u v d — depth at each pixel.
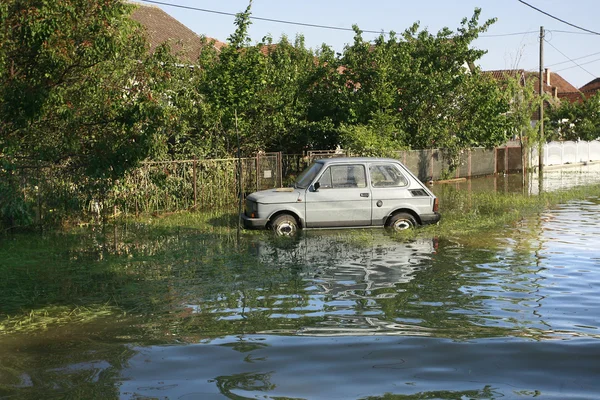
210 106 20.42
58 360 5.55
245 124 21.73
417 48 28.88
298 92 26.28
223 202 18.64
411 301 7.63
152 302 7.75
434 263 10.03
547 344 5.84
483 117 28.73
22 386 4.90
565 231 13.41
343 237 12.70
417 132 27.94
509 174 33.28
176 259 10.63
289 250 11.34
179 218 16.03
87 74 12.44
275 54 26.55
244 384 4.88
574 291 8.10
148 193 16.47
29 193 13.93
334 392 4.70
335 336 6.18
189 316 7.06
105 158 12.40
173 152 20.08
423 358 5.48
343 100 26.30
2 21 10.14
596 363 5.31
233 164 19.20
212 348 5.84
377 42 27.61
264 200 13.23
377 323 6.66
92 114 12.78
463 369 5.19
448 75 27.42
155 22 30.70
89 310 7.39
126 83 13.03
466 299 7.71
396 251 11.13
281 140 25.27
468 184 27.08
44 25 10.36
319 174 13.48
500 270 9.47
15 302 7.91
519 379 4.95
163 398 4.61
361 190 13.48
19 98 10.98
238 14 21.88
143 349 5.85
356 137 22.58
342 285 8.55
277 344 5.93
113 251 11.47
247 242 12.27
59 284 8.88
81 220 15.05
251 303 7.61
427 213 13.70
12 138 11.69
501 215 16.05
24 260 10.65
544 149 40.62
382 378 4.99
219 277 9.16
